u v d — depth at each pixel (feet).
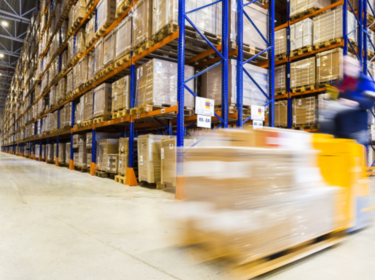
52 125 42.47
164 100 16.12
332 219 7.58
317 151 7.53
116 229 9.22
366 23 23.97
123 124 23.99
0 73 100.32
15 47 84.33
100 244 7.84
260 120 15.74
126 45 19.47
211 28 15.30
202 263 6.58
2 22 68.08
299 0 23.34
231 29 15.42
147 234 8.69
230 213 5.87
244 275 5.68
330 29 21.21
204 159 6.73
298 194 6.72
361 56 22.85
